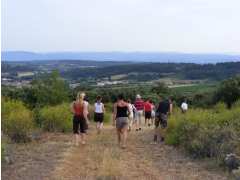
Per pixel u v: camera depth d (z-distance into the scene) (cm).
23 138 1550
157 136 1797
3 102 1889
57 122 1975
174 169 1138
